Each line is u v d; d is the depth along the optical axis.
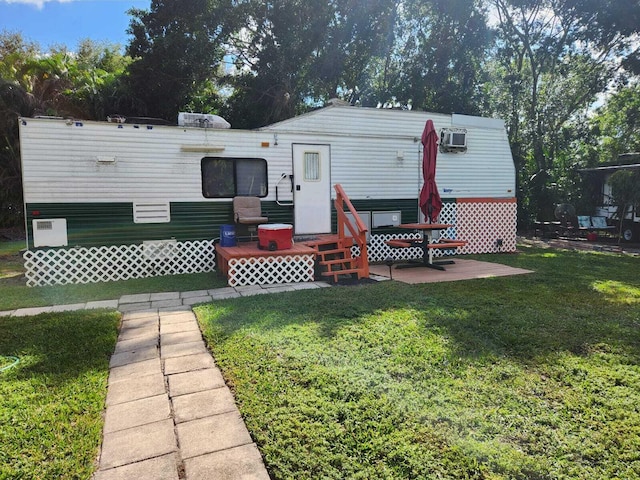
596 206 15.61
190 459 2.03
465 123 10.01
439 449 2.09
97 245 7.10
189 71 15.48
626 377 2.86
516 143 17.17
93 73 16.48
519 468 1.94
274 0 15.56
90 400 2.64
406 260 8.96
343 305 4.86
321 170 8.51
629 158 15.90
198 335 4.00
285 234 6.91
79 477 1.92
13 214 14.94
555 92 18.16
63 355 3.42
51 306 5.29
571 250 11.16
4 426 2.34
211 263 7.84
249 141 7.94
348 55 16.80
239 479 1.88
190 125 7.95
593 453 2.04
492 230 10.41
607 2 15.20
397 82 18.23
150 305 5.30
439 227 7.75
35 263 6.76
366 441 2.16
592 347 3.43
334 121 8.98
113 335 3.94
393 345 3.49
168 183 7.48
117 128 7.12
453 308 4.70
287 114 16.58
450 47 16.88
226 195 7.88
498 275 7.08
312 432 2.23
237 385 2.80
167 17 15.55
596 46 16.50
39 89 15.48
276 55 16.34
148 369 3.17
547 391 2.67
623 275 6.99
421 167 9.44
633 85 18.59
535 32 17.48
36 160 6.72
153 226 7.43
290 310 4.67
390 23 16.88
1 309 5.14
